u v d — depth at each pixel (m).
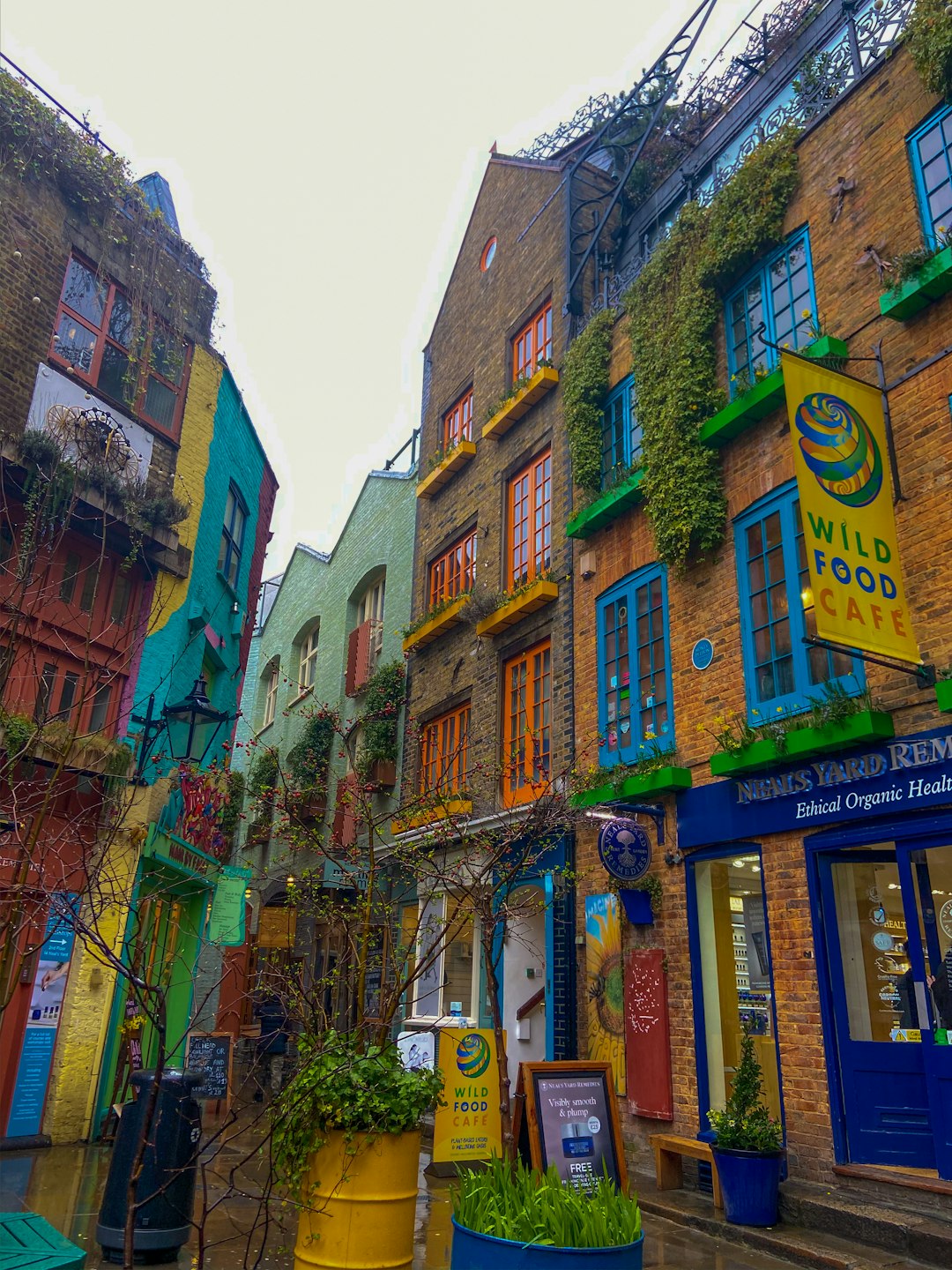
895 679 7.38
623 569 11.34
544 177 15.59
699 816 9.09
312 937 17.55
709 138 12.41
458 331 17.98
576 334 13.73
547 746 12.59
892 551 7.27
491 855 10.66
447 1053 8.78
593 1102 6.66
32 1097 9.87
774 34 11.66
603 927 10.22
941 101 8.10
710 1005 8.83
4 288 11.48
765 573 9.04
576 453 12.48
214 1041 12.42
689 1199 7.72
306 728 21.11
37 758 9.77
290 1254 6.04
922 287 7.58
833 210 9.03
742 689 9.01
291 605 26.70
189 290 14.74
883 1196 6.59
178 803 13.23
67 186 12.57
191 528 14.02
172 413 14.09
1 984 4.81
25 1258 4.36
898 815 7.20
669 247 11.05
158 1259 5.82
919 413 7.66
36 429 11.52
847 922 7.69
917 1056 6.96
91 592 11.98
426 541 17.64
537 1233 3.93
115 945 10.59
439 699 15.75
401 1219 5.11
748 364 9.79
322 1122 5.21
